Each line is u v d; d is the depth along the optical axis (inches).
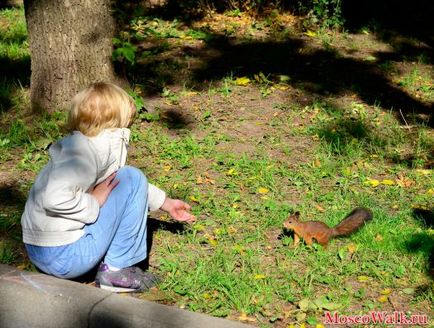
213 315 151.9
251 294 158.4
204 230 191.3
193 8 410.6
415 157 245.3
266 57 345.4
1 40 361.1
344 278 167.3
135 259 160.7
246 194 214.1
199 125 267.4
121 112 159.0
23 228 153.8
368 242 181.5
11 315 145.6
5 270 151.9
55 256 150.2
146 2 422.9
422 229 190.5
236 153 244.2
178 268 170.9
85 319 139.3
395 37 380.8
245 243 183.5
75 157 148.3
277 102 291.4
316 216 199.2
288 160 239.8
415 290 162.7
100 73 265.4
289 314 152.5
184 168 232.2
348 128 266.4
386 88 313.6
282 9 405.1
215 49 356.5
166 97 292.5
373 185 221.1
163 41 365.7
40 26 257.1
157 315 136.6
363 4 406.9
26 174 226.4
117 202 154.3
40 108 263.9
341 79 320.8
